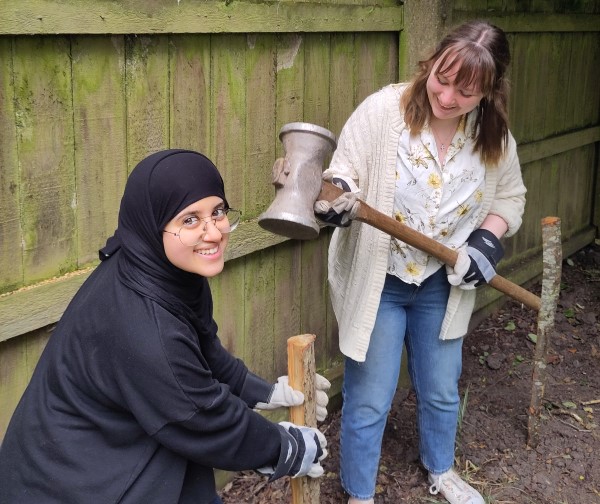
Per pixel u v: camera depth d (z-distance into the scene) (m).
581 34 5.29
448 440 2.94
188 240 1.55
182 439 1.58
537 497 3.06
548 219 3.03
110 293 1.57
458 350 2.78
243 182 2.85
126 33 2.24
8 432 1.67
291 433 1.84
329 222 2.12
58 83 2.13
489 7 4.12
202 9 2.46
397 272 2.53
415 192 2.42
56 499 1.58
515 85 4.56
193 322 1.67
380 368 2.66
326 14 2.99
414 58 3.43
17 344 2.18
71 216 2.24
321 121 3.16
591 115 5.66
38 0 1.98
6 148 2.02
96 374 1.55
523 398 3.78
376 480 3.13
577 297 5.02
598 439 3.44
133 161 2.39
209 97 2.63
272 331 3.18
